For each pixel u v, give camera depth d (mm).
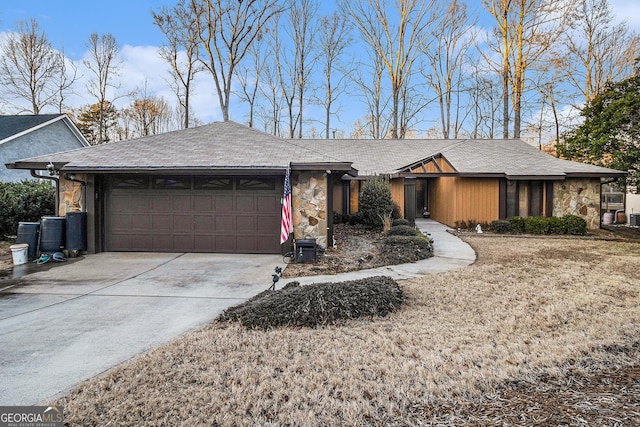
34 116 21359
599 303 5738
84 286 6910
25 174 18922
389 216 13367
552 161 16812
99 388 3301
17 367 3734
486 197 16047
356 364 3742
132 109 37594
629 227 17891
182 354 3967
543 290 6469
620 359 3883
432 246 11000
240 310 5145
